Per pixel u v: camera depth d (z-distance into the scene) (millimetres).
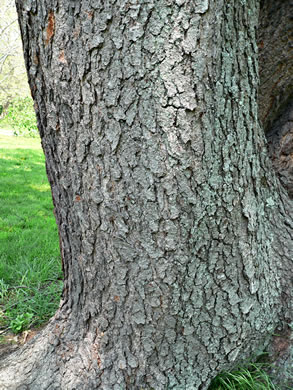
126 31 1232
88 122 1368
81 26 1268
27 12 1350
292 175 2256
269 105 2322
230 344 1622
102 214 1457
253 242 1577
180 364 1581
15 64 17625
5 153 9750
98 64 1284
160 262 1433
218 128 1361
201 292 1501
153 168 1343
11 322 2383
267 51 2156
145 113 1297
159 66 1250
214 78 1297
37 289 2707
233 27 1312
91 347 1678
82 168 1447
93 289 1614
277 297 1780
